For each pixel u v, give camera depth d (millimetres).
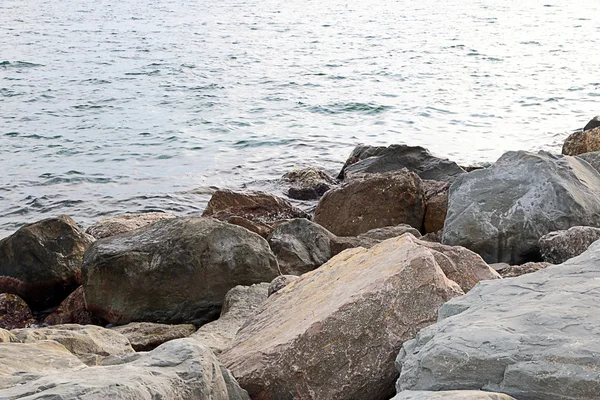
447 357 4199
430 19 64312
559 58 39500
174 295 8930
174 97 29188
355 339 5301
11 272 10461
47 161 19844
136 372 4277
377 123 24484
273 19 64812
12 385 4355
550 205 9609
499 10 73250
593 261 5336
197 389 4348
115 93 30125
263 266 9195
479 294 5082
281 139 22266
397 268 5527
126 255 8961
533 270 7684
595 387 3746
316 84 32125
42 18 65000
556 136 22375
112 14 70000
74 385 3922
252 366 5348
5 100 28562
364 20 63625
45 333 6484
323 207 12734
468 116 25359
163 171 18953
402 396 3967
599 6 76875
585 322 4250
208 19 64938
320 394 5238
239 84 32219
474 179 10367
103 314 9133
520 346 4098
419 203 12352
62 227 10805
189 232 9094
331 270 6621
